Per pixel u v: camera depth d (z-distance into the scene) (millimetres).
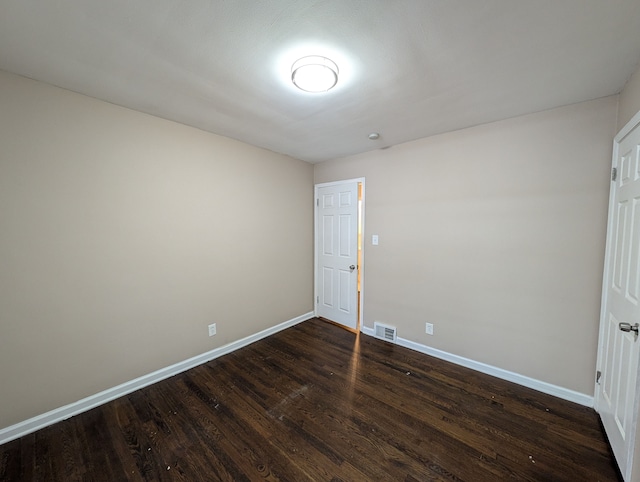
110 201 2002
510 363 2275
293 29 1229
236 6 1099
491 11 1109
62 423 1802
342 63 1477
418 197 2754
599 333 1875
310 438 1680
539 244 2105
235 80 1667
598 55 1392
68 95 1792
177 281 2404
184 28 1231
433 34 1247
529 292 2164
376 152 3088
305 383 2264
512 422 1809
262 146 3000
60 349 1823
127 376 2133
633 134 1515
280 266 3371
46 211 1739
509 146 2205
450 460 1522
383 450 1589
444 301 2621
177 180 2365
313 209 3834
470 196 2420
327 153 3279
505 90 1762
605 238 1854
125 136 2053
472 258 2434
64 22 1193
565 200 1991
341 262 3561
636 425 1274
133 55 1434
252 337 3055
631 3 1055
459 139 2461
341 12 1124
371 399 2053
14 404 1670
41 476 1427
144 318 2213
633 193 1476
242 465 1492
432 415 1880
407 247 2865
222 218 2717
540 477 1418
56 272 1792
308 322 3703
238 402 2021
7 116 1590
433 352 2723
